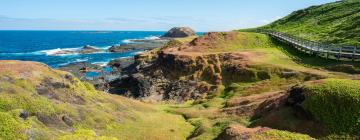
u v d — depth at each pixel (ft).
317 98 79.00
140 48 425.28
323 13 335.88
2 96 78.18
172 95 171.94
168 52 216.33
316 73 141.69
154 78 196.03
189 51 222.07
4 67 91.30
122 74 246.68
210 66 184.85
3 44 570.46
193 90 170.60
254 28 400.88
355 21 252.42
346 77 131.75
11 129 65.62
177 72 193.98
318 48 178.29
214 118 104.58
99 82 216.54
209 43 230.07
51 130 74.69
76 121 83.87
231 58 188.14
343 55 161.79
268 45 226.99
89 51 405.59
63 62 318.45
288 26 342.23
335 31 250.37
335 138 70.79
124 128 89.97
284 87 136.77
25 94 82.38
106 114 93.09
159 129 94.63
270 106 92.84
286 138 64.64
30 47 509.76
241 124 91.71
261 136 66.59
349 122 72.64
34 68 95.66
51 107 82.74
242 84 158.81
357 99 75.15
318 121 76.18
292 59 179.83
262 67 163.12
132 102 118.01
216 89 161.89
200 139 85.71
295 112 81.76
